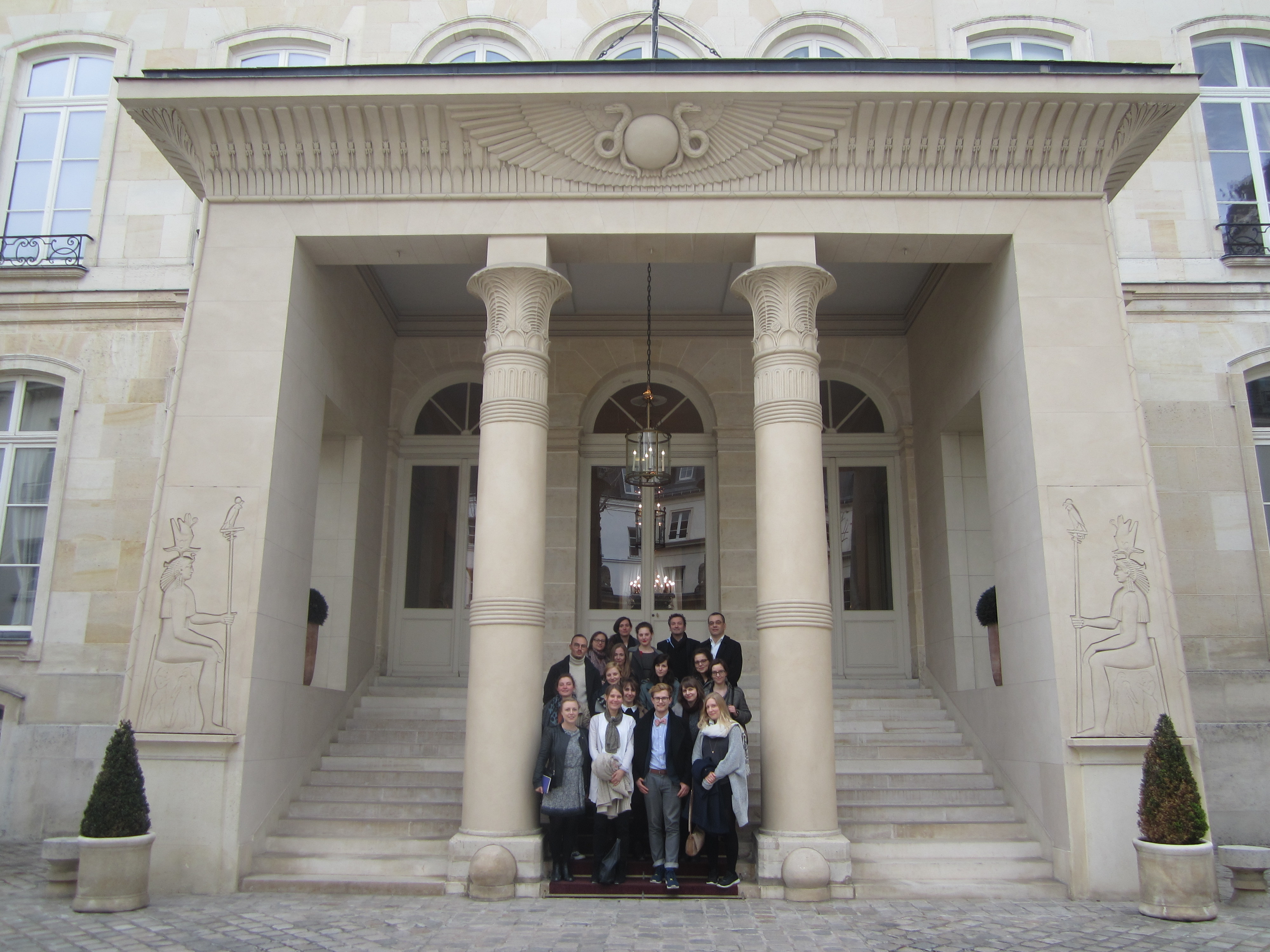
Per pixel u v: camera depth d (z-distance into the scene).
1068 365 8.89
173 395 8.88
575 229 9.16
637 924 6.79
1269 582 11.21
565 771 7.85
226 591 8.41
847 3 12.84
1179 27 12.78
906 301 12.73
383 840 8.55
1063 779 8.03
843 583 12.73
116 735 7.45
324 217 9.32
